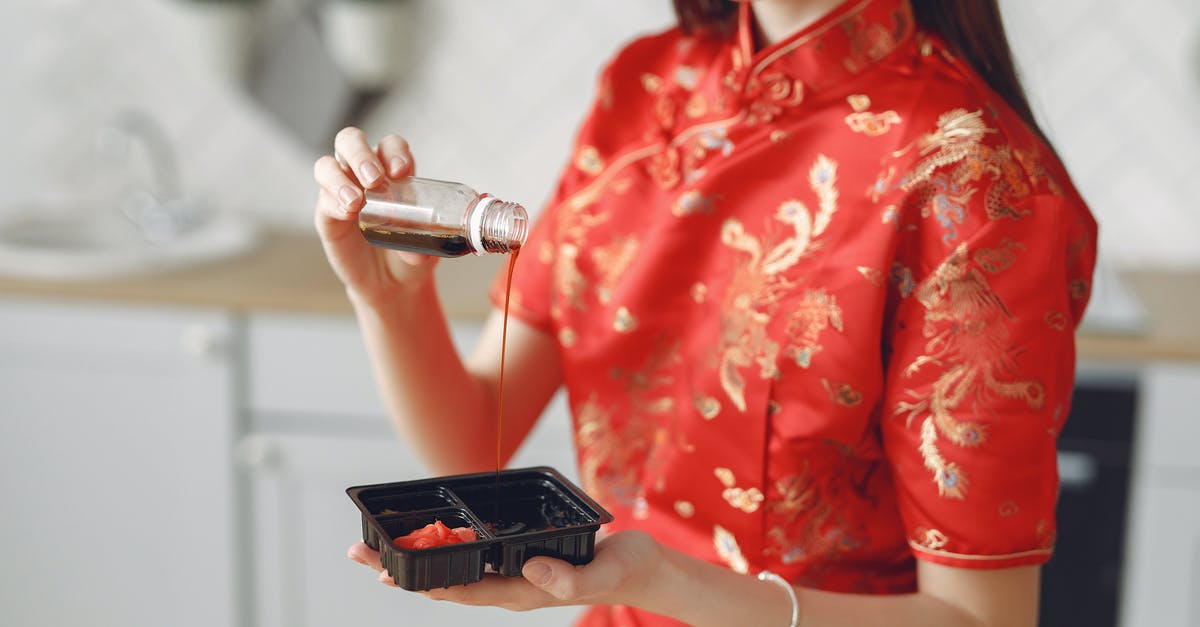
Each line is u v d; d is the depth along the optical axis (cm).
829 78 95
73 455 218
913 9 95
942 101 90
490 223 79
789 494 97
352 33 240
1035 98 107
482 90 250
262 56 250
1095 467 189
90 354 213
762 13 99
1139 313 193
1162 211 231
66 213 255
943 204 86
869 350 90
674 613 81
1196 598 190
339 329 207
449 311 203
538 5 244
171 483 217
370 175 82
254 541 219
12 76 265
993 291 84
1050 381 84
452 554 70
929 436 86
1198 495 187
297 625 221
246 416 213
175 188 263
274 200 263
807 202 94
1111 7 223
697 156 101
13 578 225
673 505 104
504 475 82
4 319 214
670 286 101
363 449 211
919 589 91
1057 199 85
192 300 208
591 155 112
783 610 84
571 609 210
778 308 94
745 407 96
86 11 259
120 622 224
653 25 242
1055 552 193
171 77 260
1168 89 226
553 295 110
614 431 107
